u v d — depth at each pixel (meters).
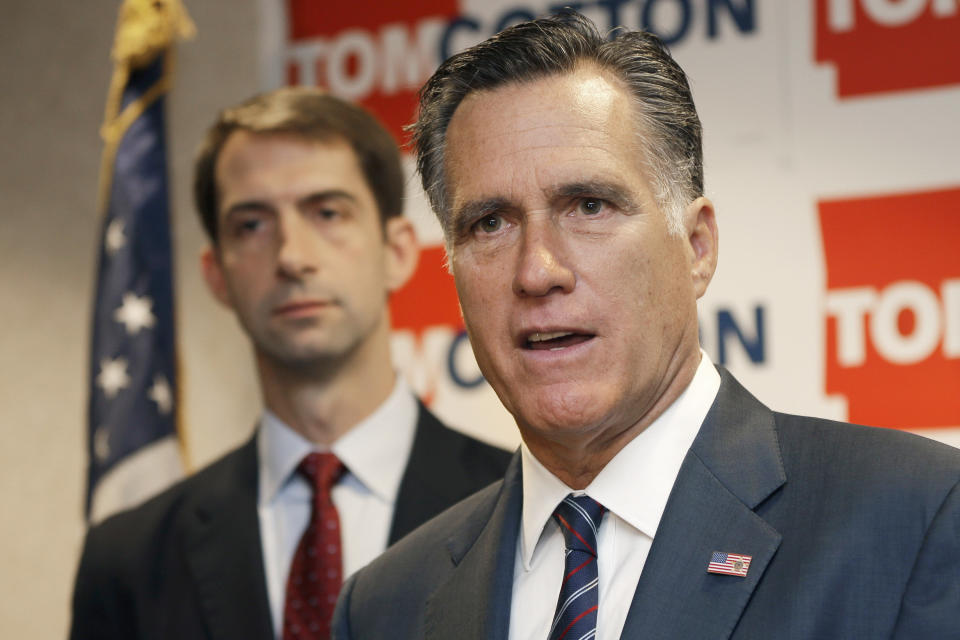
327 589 3.71
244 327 4.07
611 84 2.19
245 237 4.07
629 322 2.10
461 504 2.63
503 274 2.15
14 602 5.84
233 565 3.77
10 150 6.20
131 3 5.51
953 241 4.74
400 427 3.98
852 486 1.99
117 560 3.90
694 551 2.02
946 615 1.80
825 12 5.02
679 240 2.21
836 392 4.80
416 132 2.37
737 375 4.91
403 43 5.60
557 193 2.11
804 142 4.98
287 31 5.80
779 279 4.92
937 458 1.98
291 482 3.93
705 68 5.14
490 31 5.48
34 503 5.91
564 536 2.21
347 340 3.92
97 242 5.89
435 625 2.31
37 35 6.26
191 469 5.62
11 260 6.10
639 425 2.21
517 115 2.15
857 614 1.86
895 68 4.89
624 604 2.10
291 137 4.09
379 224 4.14
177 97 5.92
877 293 4.80
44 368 6.00
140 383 5.18
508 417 5.24
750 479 2.09
